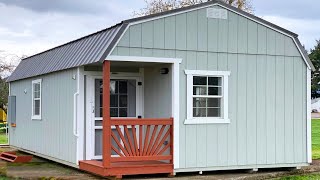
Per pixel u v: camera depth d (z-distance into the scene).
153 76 14.01
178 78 13.00
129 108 14.42
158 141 12.81
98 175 13.07
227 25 13.63
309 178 13.61
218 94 13.54
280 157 14.12
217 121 13.38
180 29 13.08
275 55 14.18
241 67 13.74
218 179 12.54
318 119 45.97
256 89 13.91
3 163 16.30
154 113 13.95
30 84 18.55
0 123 39.66
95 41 13.49
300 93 14.48
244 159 13.68
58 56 16.09
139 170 12.49
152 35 12.76
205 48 13.34
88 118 13.86
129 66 14.16
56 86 15.66
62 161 15.06
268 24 14.06
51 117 16.12
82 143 13.82
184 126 13.03
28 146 18.73
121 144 13.41
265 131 13.97
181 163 12.95
